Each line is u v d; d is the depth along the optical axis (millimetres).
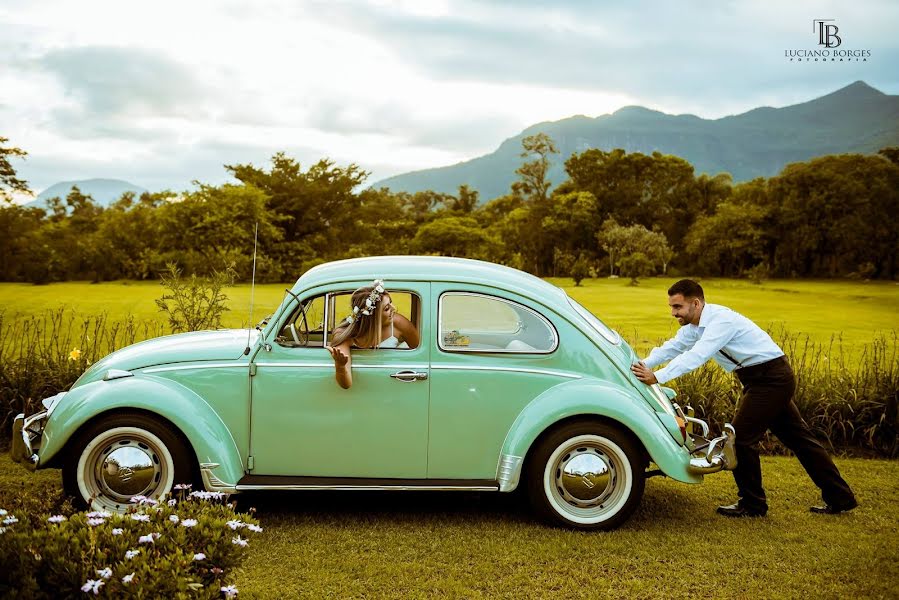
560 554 4281
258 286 42875
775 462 6434
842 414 7082
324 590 3748
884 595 3838
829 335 18922
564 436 4590
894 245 70812
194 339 5004
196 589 2582
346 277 4750
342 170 61562
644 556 4293
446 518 4863
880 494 5547
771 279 70250
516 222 87688
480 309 4688
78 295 32562
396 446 4602
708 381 7512
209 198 51594
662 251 72188
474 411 4594
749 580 4004
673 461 4520
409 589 3791
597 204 88125
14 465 5859
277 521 4758
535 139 99312
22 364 7168
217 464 4422
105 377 4543
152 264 50281
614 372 4703
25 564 2572
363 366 4574
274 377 4578
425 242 71375
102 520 2842
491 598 3723
